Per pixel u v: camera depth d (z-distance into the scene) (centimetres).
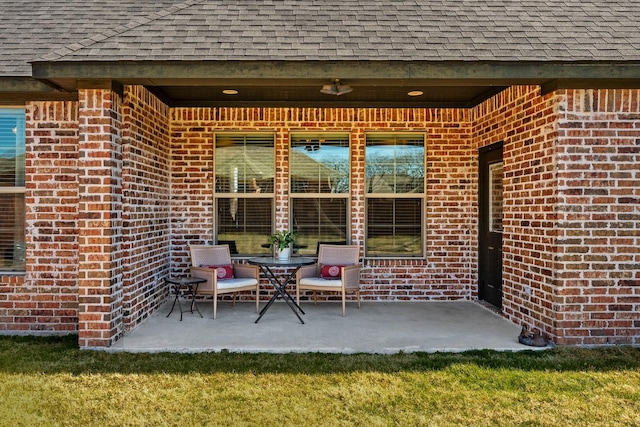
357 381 380
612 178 470
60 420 316
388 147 702
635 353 446
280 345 468
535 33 501
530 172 521
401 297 691
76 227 525
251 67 455
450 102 689
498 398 350
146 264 579
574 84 467
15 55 499
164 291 660
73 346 469
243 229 700
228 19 523
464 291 695
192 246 642
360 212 693
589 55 454
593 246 468
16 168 540
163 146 651
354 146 691
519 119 545
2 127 539
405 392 360
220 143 696
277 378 385
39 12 593
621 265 469
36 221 524
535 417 321
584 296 468
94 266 462
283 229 690
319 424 312
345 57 453
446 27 516
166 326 540
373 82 476
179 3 598
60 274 525
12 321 524
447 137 695
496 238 636
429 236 694
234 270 650
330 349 457
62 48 457
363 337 497
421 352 453
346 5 569
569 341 469
